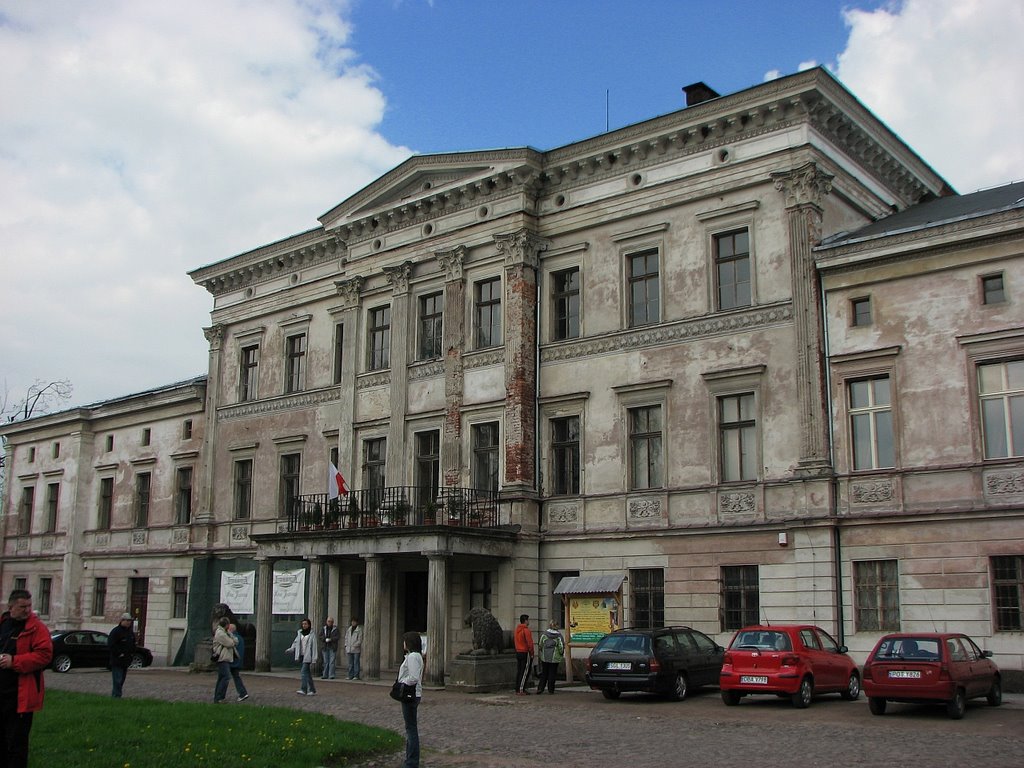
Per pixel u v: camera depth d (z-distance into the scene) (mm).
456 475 34281
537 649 31438
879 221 30891
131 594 48125
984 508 24266
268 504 41688
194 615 42875
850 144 30891
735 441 29031
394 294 37656
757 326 28844
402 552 30891
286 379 42469
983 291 25328
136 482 49500
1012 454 24469
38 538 54219
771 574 27312
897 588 25438
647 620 29859
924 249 26078
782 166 29062
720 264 30234
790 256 28422
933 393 25609
